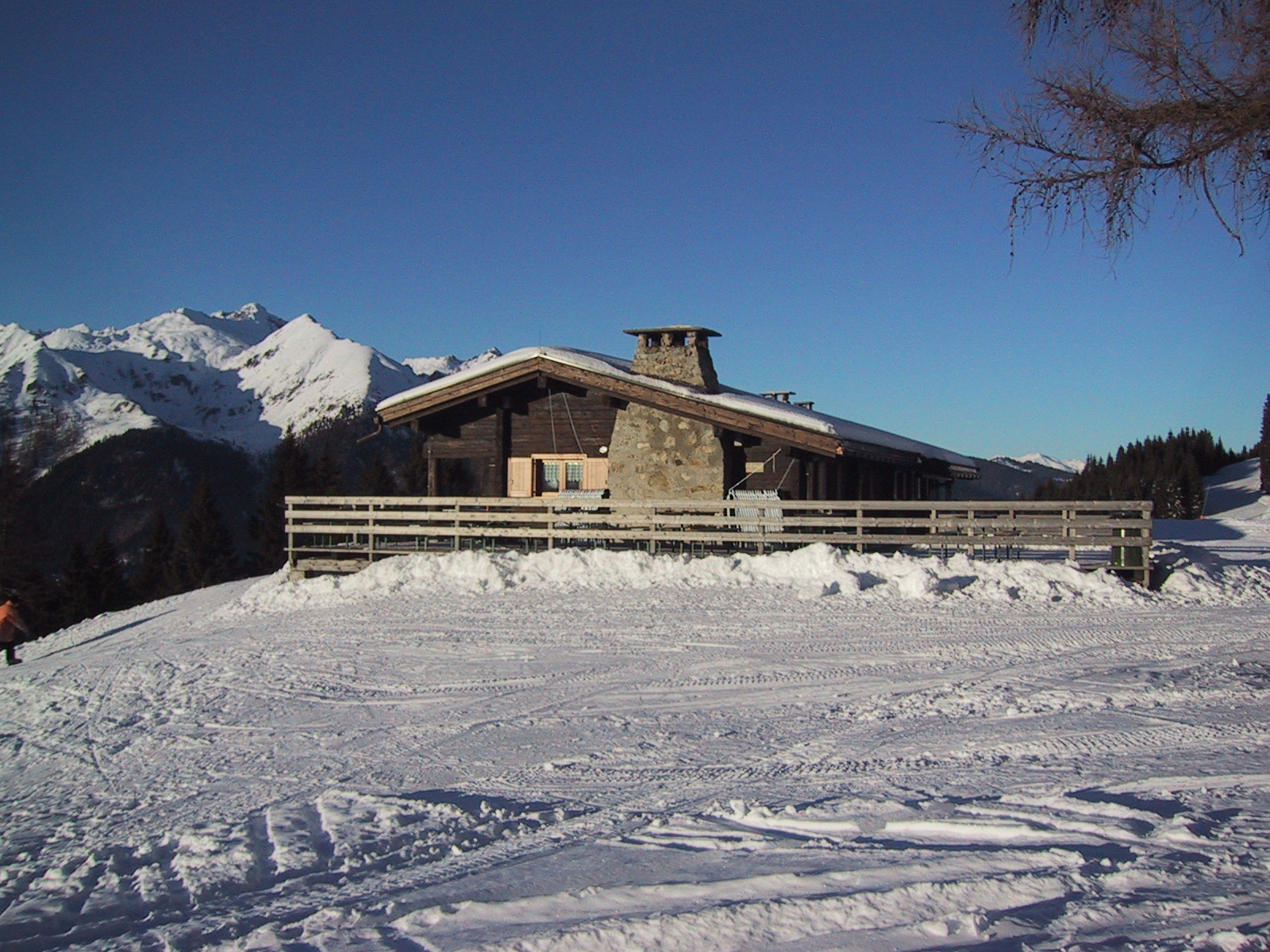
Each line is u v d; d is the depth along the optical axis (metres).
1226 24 8.27
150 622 20.06
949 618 14.19
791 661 11.91
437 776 8.08
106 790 8.51
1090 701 9.37
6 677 15.60
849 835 5.87
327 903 5.37
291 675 12.48
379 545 21.41
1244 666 10.87
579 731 9.27
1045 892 4.80
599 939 4.59
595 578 17.52
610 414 22.45
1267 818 5.86
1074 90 8.75
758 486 21.48
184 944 4.93
